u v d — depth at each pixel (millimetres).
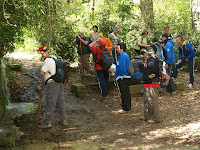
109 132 5328
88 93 7992
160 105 6883
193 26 11148
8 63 9547
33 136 5164
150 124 5672
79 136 5160
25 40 12000
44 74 5512
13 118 6109
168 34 7789
